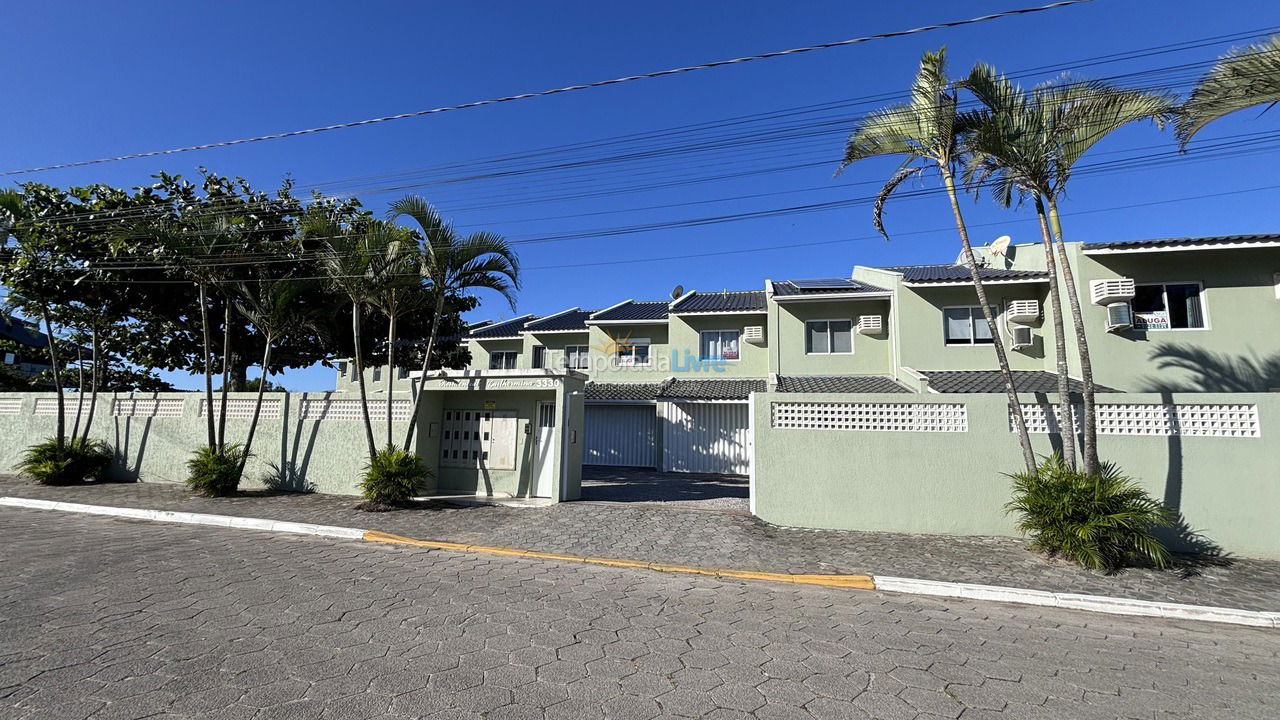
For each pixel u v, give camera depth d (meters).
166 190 13.23
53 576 5.96
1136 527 7.03
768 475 9.49
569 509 10.41
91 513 10.33
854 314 17.86
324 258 11.04
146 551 7.26
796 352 18.03
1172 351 12.98
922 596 6.37
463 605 5.39
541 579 6.55
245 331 15.02
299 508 10.55
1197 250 12.55
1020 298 15.20
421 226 10.52
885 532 8.96
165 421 13.88
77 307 13.99
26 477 14.20
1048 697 3.76
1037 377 13.76
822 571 7.05
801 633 4.91
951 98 8.10
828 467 9.30
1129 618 5.79
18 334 27.45
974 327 15.45
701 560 7.50
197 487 11.85
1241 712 3.64
